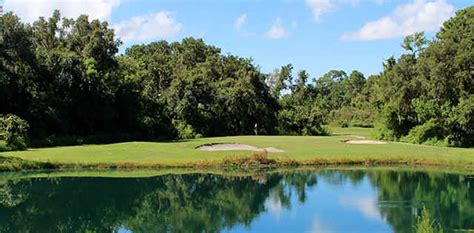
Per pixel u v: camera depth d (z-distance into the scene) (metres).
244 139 56.81
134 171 35.78
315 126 84.75
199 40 93.56
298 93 117.12
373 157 40.38
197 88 73.88
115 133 60.25
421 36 61.78
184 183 31.45
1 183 30.41
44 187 29.36
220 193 28.53
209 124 75.25
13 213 23.36
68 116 57.44
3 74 50.25
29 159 36.50
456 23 55.19
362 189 29.39
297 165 38.91
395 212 23.36
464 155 41.31
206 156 39.69
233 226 21.14
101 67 60.62
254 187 30.23
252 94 80.12
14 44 52.94
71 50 60.28
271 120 84.00
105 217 22.81
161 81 80.44
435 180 32.47
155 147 45.47
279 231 20.14
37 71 55.06
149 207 24.94
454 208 24.12
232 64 85.12
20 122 46.06
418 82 58.09
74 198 26.75
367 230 20.05
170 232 20.23
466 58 49.75
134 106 64.38
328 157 40.03
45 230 20.44
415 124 62.16
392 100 62.09
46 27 60.59
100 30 60.72
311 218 22.41
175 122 70.81
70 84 56.72
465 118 50.38
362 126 116.00
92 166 36.34
